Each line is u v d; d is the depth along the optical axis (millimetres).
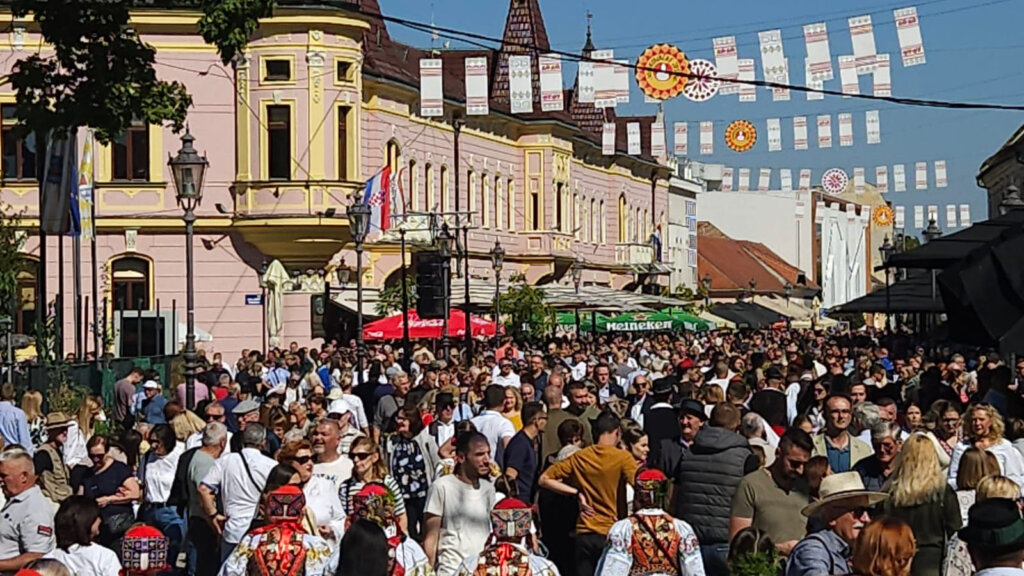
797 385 26953
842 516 11672
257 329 61344
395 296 60000
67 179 36406
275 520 11898
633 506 13531
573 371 36656
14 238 51656
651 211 115062
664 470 18219
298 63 60281
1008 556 9094
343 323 62281
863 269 186750
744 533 11844
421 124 71688
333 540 15484
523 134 86688
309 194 60094
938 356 46000
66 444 22469
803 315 135250
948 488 13109
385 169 61031
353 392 31547
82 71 26359
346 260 64812
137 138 61312
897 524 9680
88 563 13273
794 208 167750
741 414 20766
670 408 20031
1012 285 18188
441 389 25266
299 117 60281
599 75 32688
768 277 148625
